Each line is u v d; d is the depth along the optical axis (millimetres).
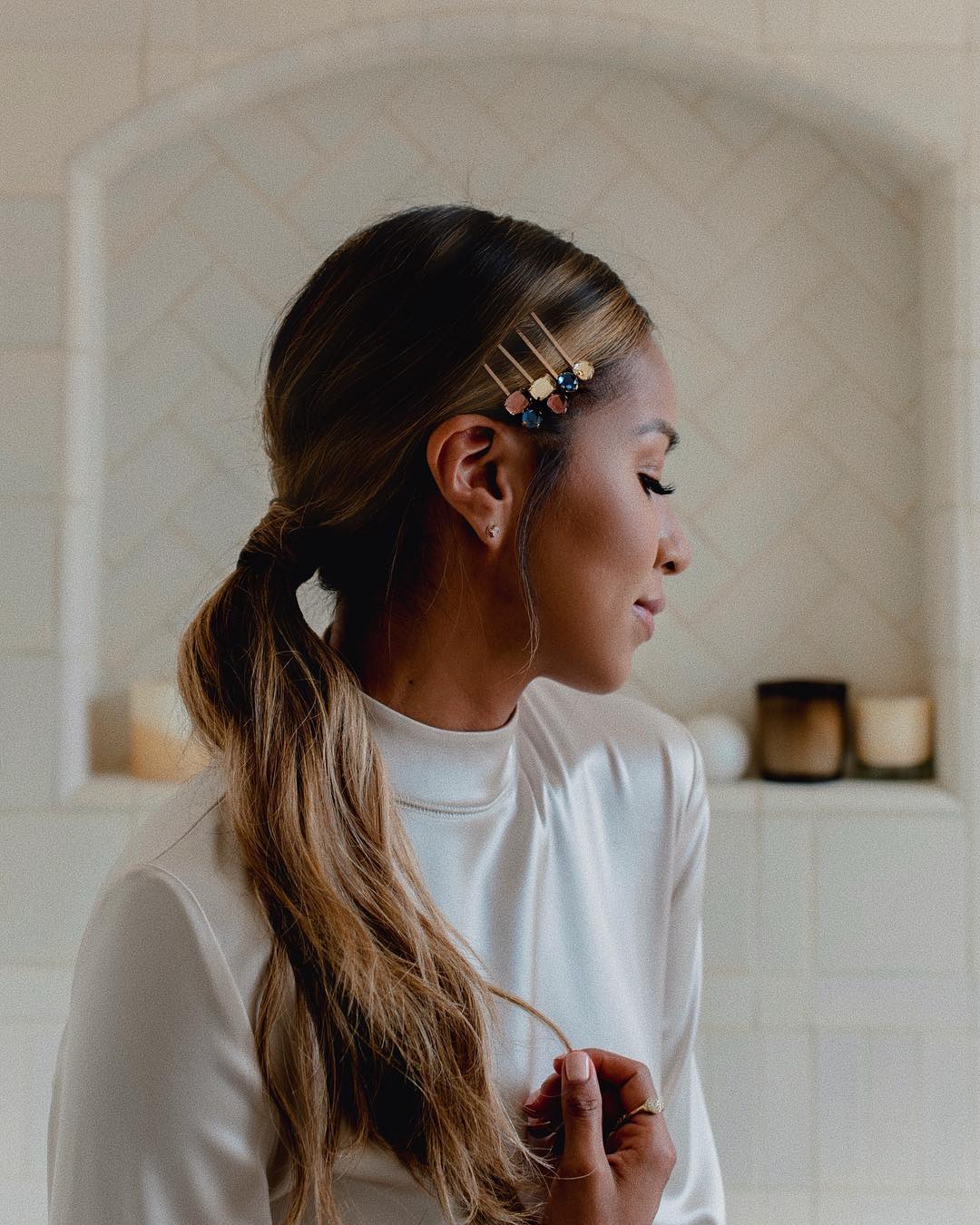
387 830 583
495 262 589
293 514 632
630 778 759
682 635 1795
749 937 1667
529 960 655
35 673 1675
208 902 527
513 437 583
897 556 1792
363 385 601
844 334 1794
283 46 1691
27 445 1683
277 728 582
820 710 1688
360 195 1782
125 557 1778
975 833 1657
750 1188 1657
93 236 1746
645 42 1707
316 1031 542
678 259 1795
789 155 1795
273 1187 588
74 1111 509
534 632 600
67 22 1697
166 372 1781
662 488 617
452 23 1685
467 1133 568
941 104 1701
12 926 1661
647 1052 736
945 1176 1648
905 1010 1661
